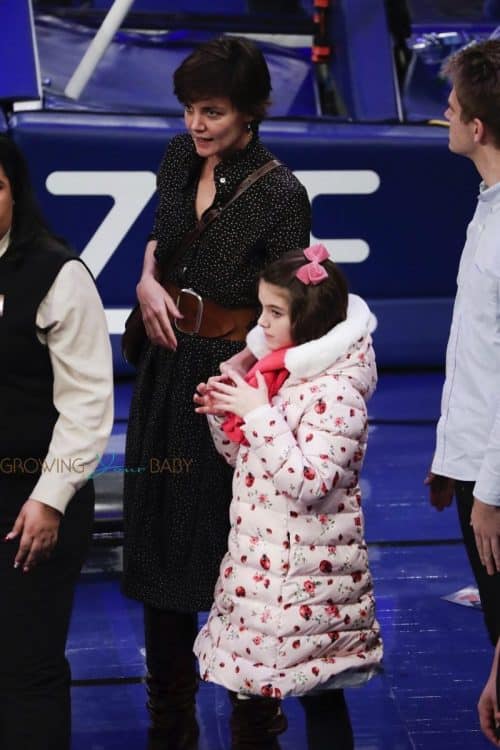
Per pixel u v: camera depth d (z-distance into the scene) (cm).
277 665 849
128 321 1019
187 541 972
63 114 1936
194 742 1025
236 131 936
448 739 1041
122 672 1155
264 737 948
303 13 2206
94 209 1961
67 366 817
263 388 845
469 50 845
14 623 825
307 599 852
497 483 813
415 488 1628
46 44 2108
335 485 838
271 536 855
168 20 2153
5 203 808
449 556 1425
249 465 865
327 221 2052
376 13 2194
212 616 902
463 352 860
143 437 988
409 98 2192
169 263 987
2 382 817
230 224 950
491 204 846
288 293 851
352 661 871
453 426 871
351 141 2017
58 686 839
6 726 831
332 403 841
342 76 2173
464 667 1170
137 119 1953
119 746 1027
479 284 841
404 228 2089
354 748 987
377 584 1349
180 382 966
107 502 1434
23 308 804
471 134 849
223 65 911
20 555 808
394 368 2173
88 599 1309
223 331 963
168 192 998
